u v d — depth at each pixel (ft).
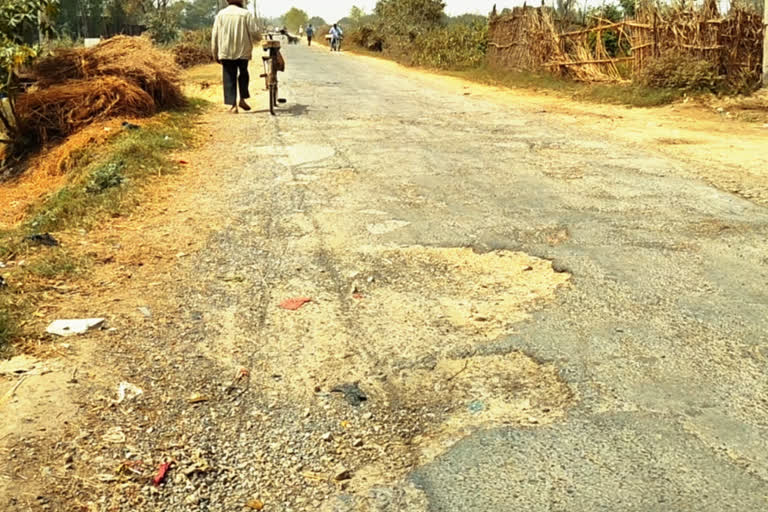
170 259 17.60
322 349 13.20
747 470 9.63
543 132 34.35
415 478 9.80
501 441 10.43
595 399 11.35
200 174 26.22
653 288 15.31
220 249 18.29
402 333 13.71
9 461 9.89
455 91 55.52
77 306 14.67
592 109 44.29
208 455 10.40
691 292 15.10
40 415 10.91
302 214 21.02
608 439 10.37
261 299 15.33
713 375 11.93
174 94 41.19
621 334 13.35
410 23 134.62
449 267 16.90
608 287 15.42
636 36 52.75
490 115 40.40
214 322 14.25
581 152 29.22
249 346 13.34
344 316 14.48
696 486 9.36
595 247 17.78
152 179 25.34
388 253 17.83
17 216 26.66
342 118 38.65
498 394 11.64
